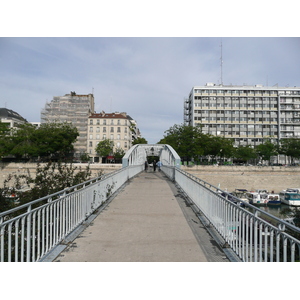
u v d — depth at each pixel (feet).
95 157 212.64
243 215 13.20
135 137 277.23
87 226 19.39
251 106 242.17
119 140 213.66
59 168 29.19
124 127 214.48
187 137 149.79
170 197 32.60
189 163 161.99
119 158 199.72
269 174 141.18
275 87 242.99
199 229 18.84
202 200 22.80
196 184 26.08
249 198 114.83
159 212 24.14
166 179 58.39
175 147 147.23
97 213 23.36
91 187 23.07
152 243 15.74
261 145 192.44
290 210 27.76
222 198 16.71
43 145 147.02
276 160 230.68
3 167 131.85
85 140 217.56
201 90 243.19
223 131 240.12
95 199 24.50
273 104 241.96
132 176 61.46
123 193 35.76
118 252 14.21
